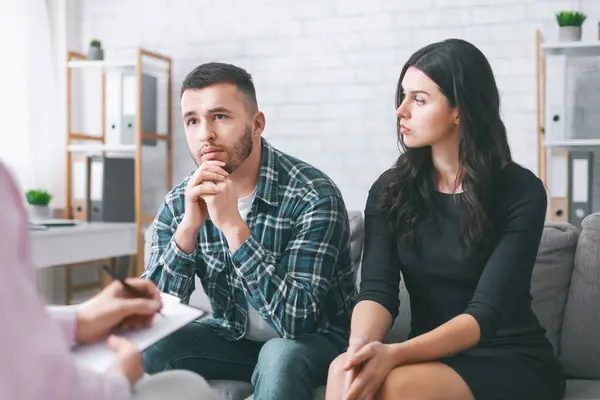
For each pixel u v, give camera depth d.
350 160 3.61
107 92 3.64
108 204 3.56
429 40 3.48
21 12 3.63
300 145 3.68
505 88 3.38
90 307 0.94
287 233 1.62
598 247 1.70
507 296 1.39
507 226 1.48
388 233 1.58
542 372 1.42
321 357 1.47
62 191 3.88
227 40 3.77
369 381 1.23
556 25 3.32
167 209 1.73
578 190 2.99
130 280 1.05
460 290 1.51
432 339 1.30
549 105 3.10
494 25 3.39
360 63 3.58
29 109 3.66
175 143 3.87
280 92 3.70
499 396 1.30
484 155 1.50
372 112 3.57
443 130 1.49
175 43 3.85
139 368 0.84
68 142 3.64
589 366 1.68
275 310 1.48
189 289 1.64
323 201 1.59
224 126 1.54
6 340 0.56
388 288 1.53
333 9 3.61
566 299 1.74
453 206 1.53
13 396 0.56
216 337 1.66
